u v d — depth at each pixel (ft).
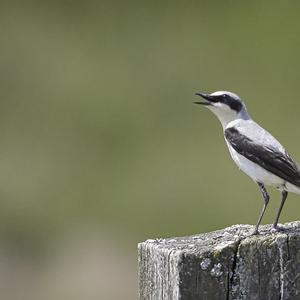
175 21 81.41
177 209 58.29
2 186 61.21
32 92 73.10
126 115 69.41
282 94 71.41
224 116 29.78
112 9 84.02
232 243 21.30
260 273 21.35
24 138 67.67
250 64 74.90
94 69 75.25
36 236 56.95
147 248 21.79
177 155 63.57
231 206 57.41
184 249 21.18
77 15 83.61
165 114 69.31
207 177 60.39
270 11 81.71
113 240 56.24
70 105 71.20
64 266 52.47
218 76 73.36
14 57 77.36
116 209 59.11
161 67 74.59
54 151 65.92
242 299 21.22
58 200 60.13
